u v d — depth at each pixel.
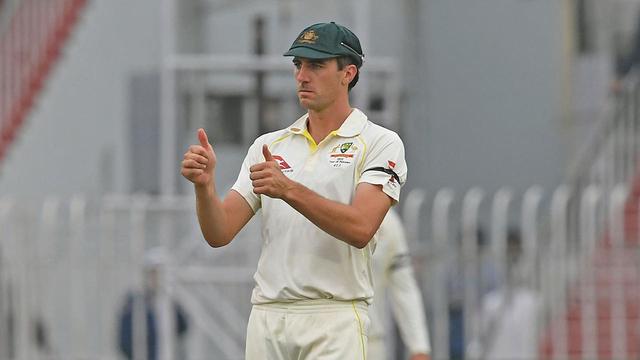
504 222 38.03
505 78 53.84
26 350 38.22
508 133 53.72
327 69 21.55
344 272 21.70
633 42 50.41
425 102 54.66
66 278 38.47
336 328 21.62
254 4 48.16
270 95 47.59
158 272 38.94
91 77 50.59
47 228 38.47
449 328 37.72
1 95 50.16
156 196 48.88
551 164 52.97
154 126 49.50
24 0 50.94
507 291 37.84
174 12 46.84
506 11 53.94
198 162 20.94
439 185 54.22
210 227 21.50
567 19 53.25
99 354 38.53
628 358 38.75
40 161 49.38
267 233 21.97
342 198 21.58
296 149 21.98
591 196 38.59
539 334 38.09
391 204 21.59
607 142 46.81
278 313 21.84
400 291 30.92
